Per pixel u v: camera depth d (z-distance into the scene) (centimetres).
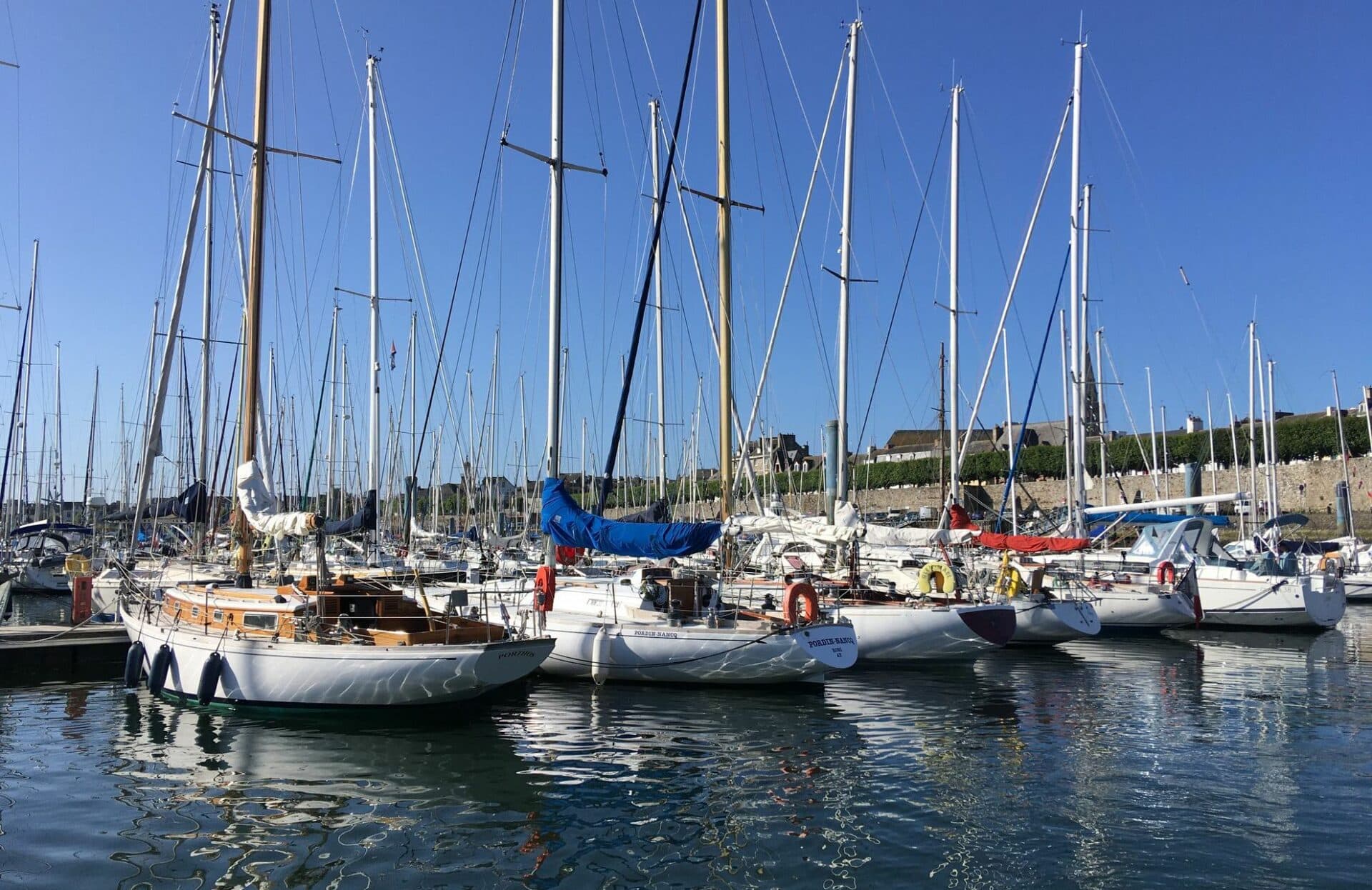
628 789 977
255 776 1007
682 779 1015
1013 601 1912
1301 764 1084
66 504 4750
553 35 1658
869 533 2109
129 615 1473
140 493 1622
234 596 1335
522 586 1689
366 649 1197
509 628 1362
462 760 1071
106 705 1338
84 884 740
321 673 1209
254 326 1526
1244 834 853
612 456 1658
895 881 752
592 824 878
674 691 1438
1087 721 1304
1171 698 1473
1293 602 2284
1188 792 976
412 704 1227
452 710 1271
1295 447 5219
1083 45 2884
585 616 1525
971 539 2081
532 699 1378
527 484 4075
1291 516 3281
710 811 913
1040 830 863
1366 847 820
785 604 1452
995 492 6203
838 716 1312
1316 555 3153
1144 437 5591
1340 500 4416
